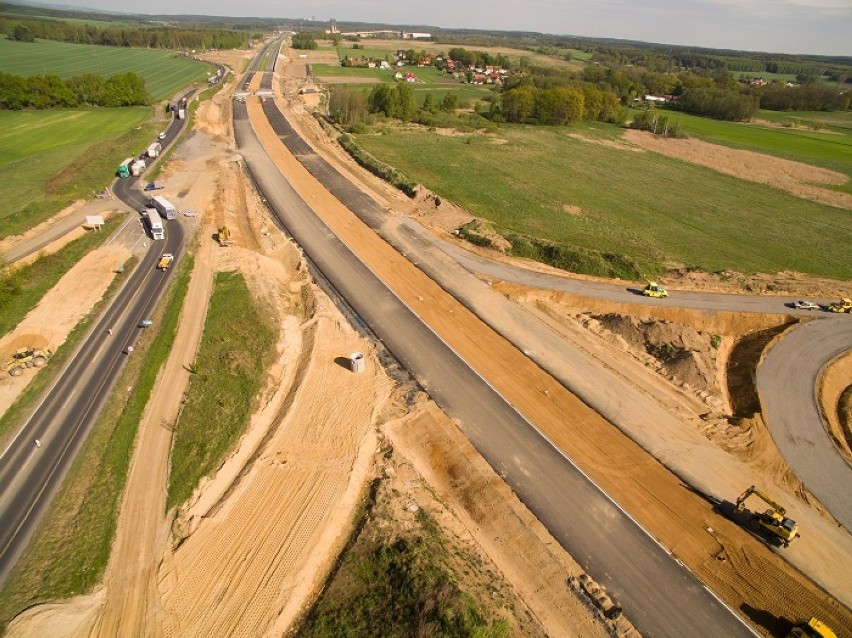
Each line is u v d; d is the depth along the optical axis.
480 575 24.56
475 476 29.94
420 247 55.28
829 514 28.94
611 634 23.06
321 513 26.39
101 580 22.89
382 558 24.39
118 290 44.31
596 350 41.44
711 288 51.28
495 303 46.41
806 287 52.25
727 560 26.25
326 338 40.44
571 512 28.25
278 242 55.12
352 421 32.59
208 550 24.28
